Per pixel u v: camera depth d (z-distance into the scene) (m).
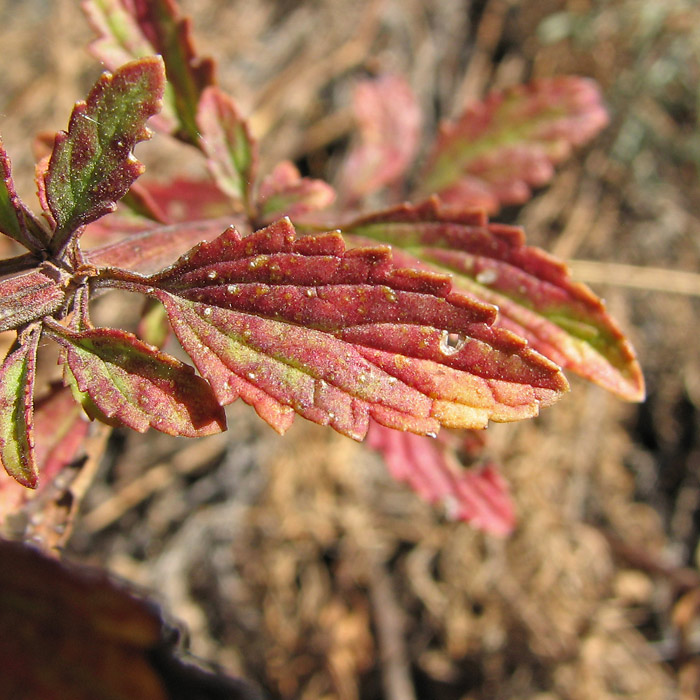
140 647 0.11
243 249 0.07
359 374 0.07
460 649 0.22
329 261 0.07
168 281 0.08
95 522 0.22
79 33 0.26
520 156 0.16
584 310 0.10
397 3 0.27
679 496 0.24
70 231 0.08
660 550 0.23
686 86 0.26
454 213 0.10
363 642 0.21
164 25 0.11
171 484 0.23
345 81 0.27
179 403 0.07
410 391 0.07
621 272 0.24
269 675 0.21
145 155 0.24
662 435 0.24
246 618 0.22
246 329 0.07
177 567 0.22
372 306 0.07
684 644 0.22
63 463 0.11
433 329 0.07
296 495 0.23
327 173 0.26
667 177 0.26
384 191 0.24
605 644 0.22
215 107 0.11
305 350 0.07
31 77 0.25
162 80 0.07
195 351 0.07
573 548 0.23
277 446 0.23
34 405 0.11
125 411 0.07
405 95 0.20
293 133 0.26
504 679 0.21
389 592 0.22
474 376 0.07
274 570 0.22
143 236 0.10
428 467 0.14
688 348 0.25
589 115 0.16
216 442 0.23
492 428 0.23
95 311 0.22
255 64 0.27
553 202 0.26
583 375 0.10
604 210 0.26
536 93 0.16
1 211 0.07
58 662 0.11
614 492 0.24
